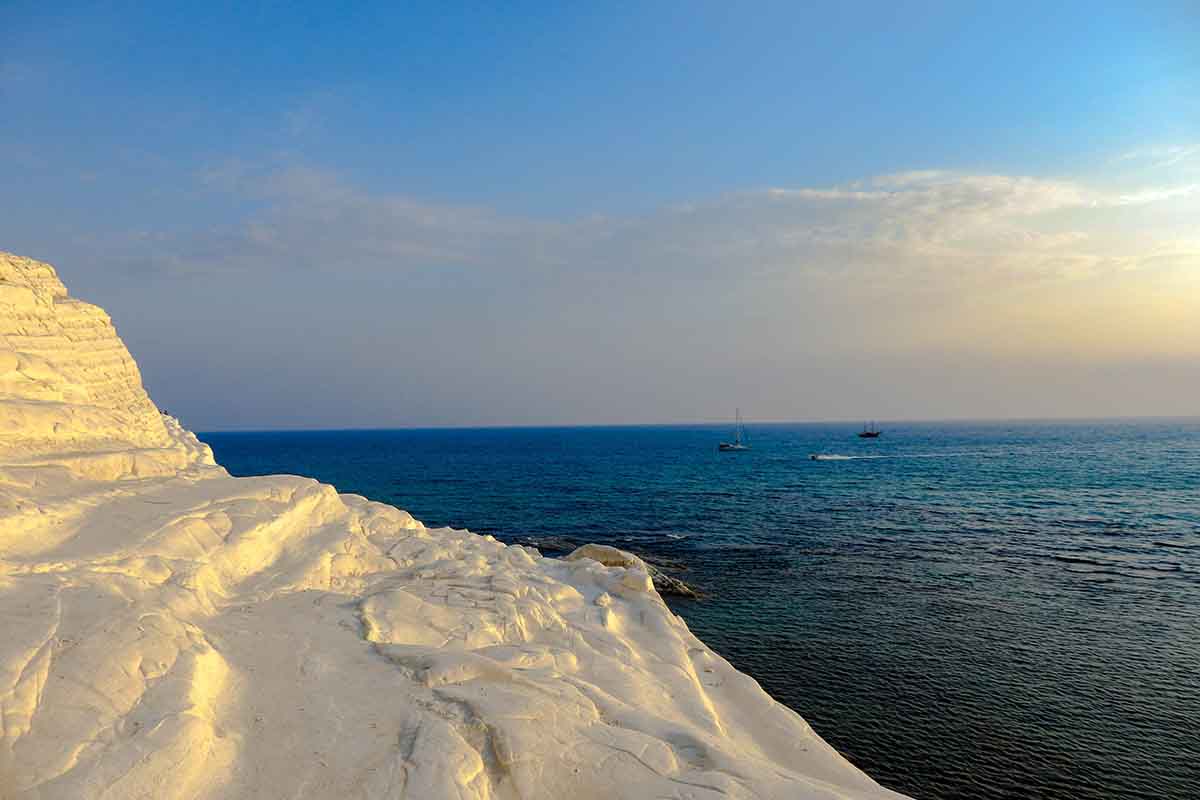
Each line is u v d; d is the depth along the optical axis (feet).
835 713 75.61
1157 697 78.84
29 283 48.11
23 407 38.22
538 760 28.63
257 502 47.80
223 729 25.54
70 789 19.49
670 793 28.78
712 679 52.75
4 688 21.07
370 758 26.02
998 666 88.22
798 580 131.85
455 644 41.60
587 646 49.14
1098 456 477.77
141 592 30.45
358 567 50.57
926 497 260.42
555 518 212.23
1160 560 149.07
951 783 62.34
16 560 28.76
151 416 58.70
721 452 583.99
